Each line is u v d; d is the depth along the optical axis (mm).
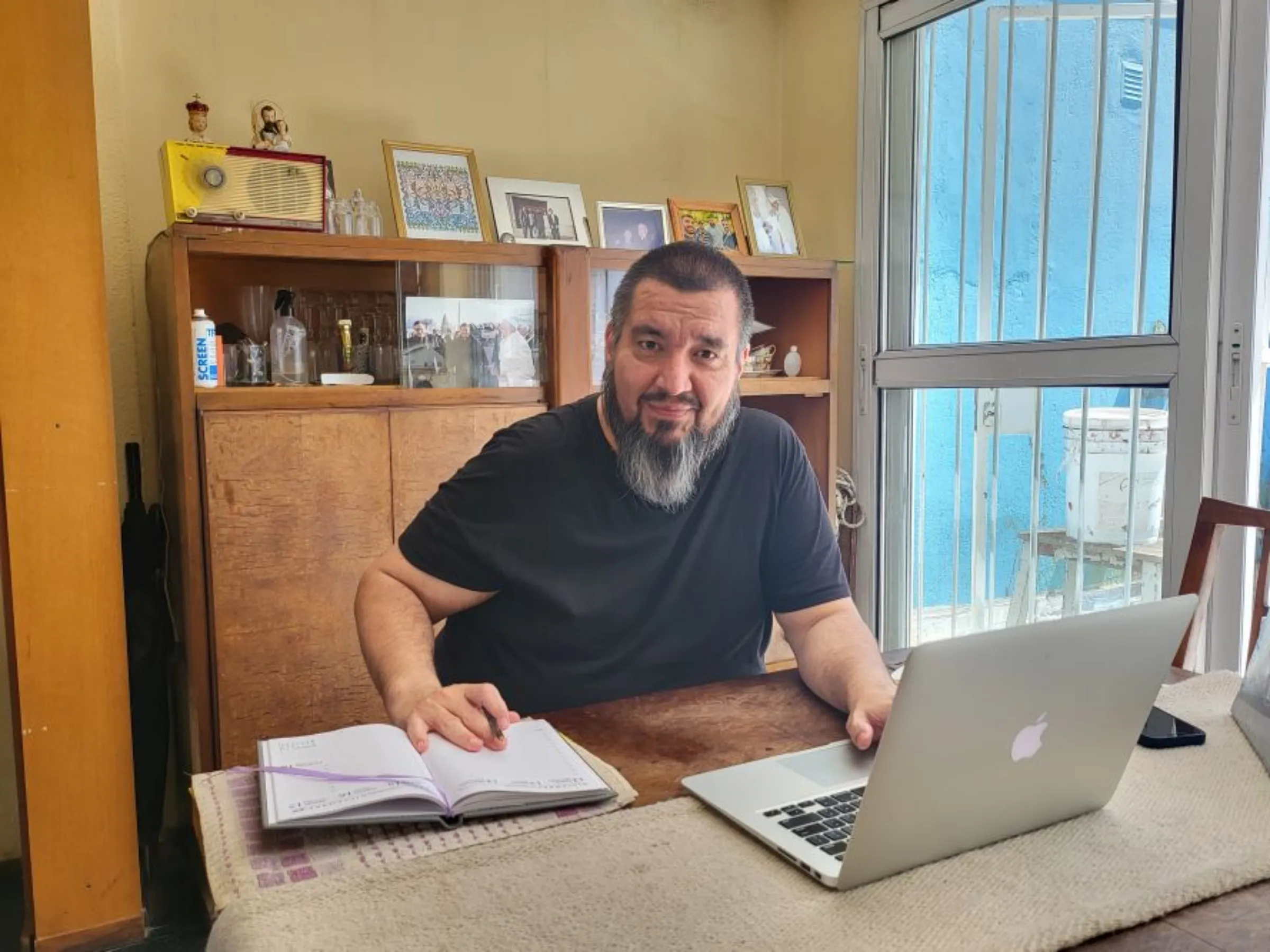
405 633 1550
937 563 3102
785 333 3299
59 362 1988
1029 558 2793
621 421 1743
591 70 3281
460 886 902
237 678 2350
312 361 2684
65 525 2020
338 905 870
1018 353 2725
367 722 2490
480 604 1756
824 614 1704
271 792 1049
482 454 1752
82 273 1998
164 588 2525
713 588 1811
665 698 1455
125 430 2693
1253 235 2152
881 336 3238
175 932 2193
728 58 3520
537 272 2752
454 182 2803
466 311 2678
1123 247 2459
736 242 3174
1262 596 1752
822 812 1039
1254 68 2127
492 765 1132
